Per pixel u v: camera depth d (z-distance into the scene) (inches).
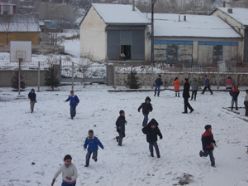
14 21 2679.6
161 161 733.9
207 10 4266.7
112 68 1750.7
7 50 2333.9
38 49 2383.1
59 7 4921.3
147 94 1547.7
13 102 1334.9
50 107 1240.8
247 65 2182.6
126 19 2206.0
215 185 622.8
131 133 933.2
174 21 2411.4
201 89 1695.4
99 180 637.3
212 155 710.5
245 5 3454.7
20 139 867.4
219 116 1146.7
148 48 2229.3
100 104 1299.2
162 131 958.4
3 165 697.0
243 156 775.1
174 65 1948.8
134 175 663.1
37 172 664.4
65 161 522.0
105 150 796.6
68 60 1990.7
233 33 2354.8
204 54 2295.8
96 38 2293.3
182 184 624.4
